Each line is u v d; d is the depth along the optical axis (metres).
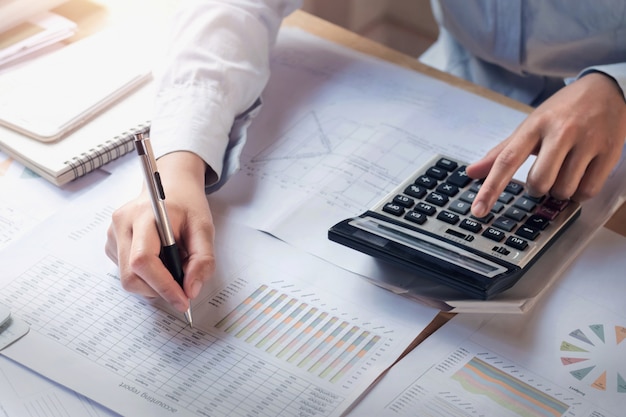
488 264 0.64
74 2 1.03
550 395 0.58
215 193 0.76
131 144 0.81
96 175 0.79
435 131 0.85
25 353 0.60
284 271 0.68
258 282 0.67
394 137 0.84
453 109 0.88
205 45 0.85
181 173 0.72
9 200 0.75
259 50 0.88
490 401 0.57
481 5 1.06
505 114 0.88
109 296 0.65
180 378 0.58
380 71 0.94
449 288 0.66
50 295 0.65
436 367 0.60
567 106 0.76
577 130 0.73
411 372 0.59
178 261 0.63
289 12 0.95
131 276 0.63
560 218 0.70
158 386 0.58
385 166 0.80
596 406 0.57
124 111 0.85
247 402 0.57
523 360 0.61
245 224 0.72
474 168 0.73
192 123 0.77
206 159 0.75
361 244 0.67
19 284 0.66
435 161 0.76
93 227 0.72
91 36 0.95
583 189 0.73
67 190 0.77
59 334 0.62
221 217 0.73
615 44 1.00
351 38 1.00
